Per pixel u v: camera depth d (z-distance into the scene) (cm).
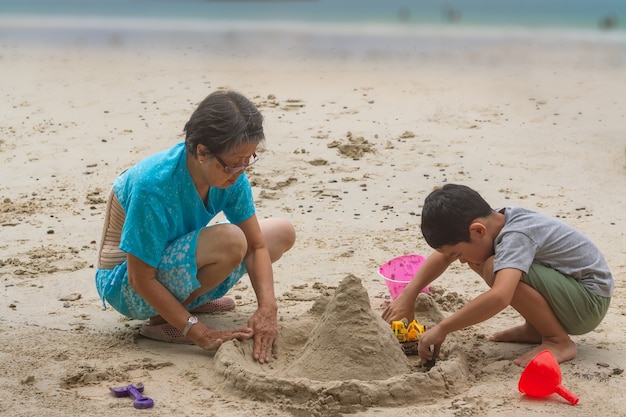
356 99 1417
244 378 534
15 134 1237
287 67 1733
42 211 944
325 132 1223
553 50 2066
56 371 569
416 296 623
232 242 602
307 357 559
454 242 578
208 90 1493
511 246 575
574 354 589
